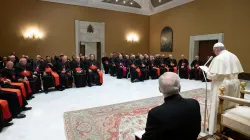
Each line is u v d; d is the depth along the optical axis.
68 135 2.81
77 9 10.48
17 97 3.62
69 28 10.38
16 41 9.20
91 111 3.90
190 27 9.82
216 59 2.64
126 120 3.40
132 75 7.51
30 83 5.12
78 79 6.39
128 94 5.44
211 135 2.67
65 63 6.46
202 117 3.45
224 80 2.63
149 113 1.28
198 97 4.99
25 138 2.75
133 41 12.44
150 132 1.22
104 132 2.92
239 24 7.53
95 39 11.11
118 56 9.83
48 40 9.91
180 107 1.26
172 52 11.12
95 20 11.03
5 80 4.14
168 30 11.27
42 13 9.66
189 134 1.25
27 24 9.37
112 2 11.16
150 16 12.81
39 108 4.14
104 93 5.57
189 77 8.45
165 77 1.36
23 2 9.20
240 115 2.29
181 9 10.31
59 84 5.98
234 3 7.67
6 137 2.78
